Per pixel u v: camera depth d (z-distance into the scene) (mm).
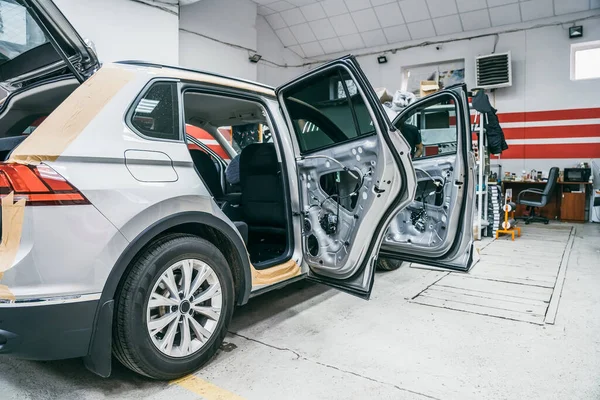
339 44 9234
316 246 2533
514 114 7918
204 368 1935
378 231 2242
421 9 7863
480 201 5441
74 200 1473
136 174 1658
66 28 1533
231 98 2268
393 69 8945
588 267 3918
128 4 5293
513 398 1688
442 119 4859
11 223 1443
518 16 7570
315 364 1978
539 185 7777
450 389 1756
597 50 7273
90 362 1600
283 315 2639
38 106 2203
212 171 3246
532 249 4855
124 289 1622
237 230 2104
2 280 1410
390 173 2117
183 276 1805
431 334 2340
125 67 1805
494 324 2488
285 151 2514
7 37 1727
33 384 1790
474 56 8102
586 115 7363
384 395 1708
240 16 7793
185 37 6836
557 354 2084
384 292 3148
